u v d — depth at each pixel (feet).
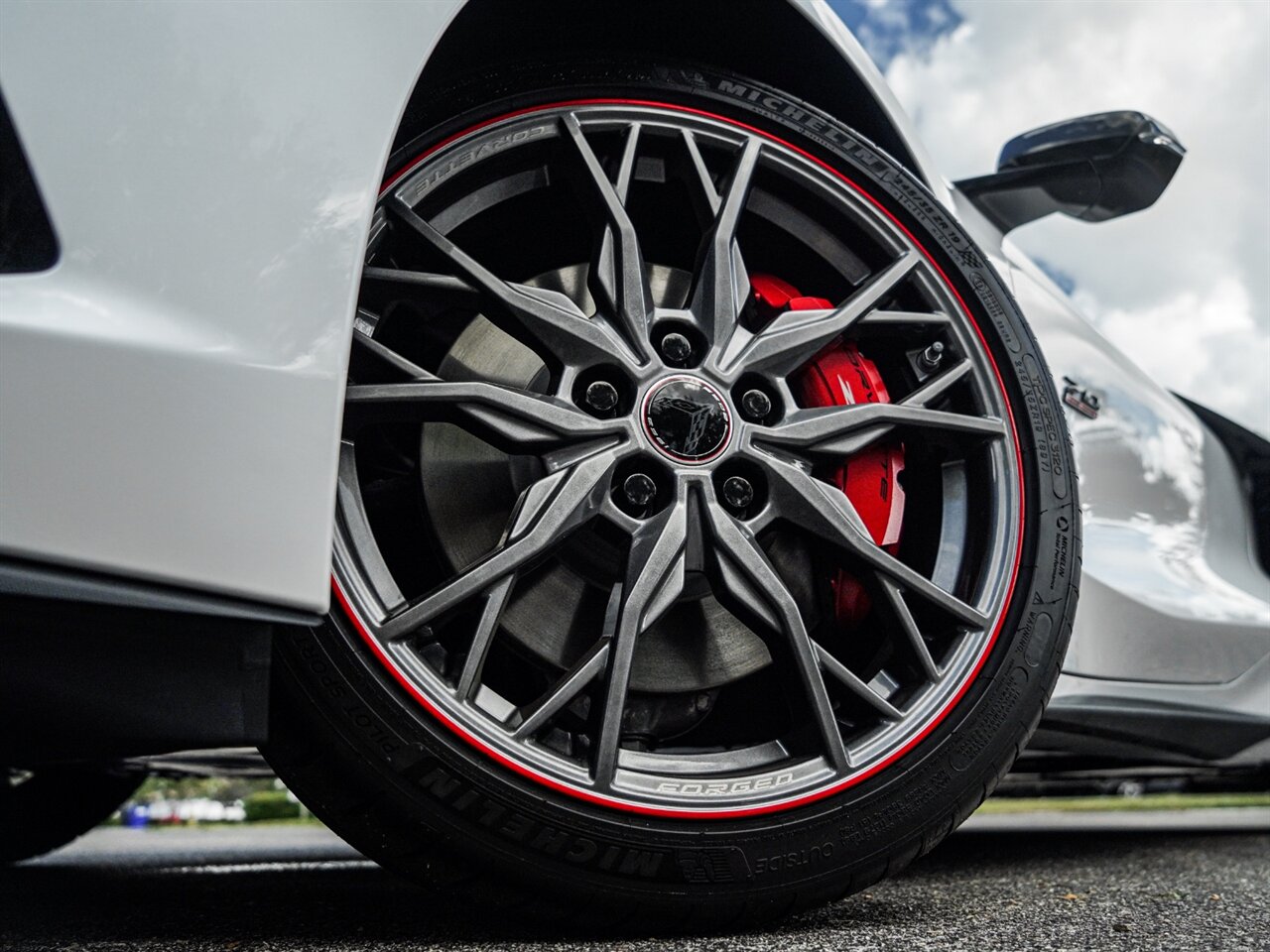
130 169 3.17
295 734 3.59
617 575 4.13
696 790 3.93
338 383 3.34
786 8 4.73
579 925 3.76
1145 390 6.84
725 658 4.82
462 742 3.67
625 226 4.35
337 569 3.68
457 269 4.10
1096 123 6.13
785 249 5.04
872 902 4.77
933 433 4.69
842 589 4.92
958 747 4.33
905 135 5.16
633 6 4.65
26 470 2.93
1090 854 7.97
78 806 7.37
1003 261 6.39
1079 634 5.94
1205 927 4.11
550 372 4.25
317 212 3.38
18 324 2.95
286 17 3.46
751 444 4.33
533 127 4.38
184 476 3.10
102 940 3.76
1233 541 7.09
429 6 3.70
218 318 3.20
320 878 6.53
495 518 4.61
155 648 3.22
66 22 3.18
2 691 3.07
